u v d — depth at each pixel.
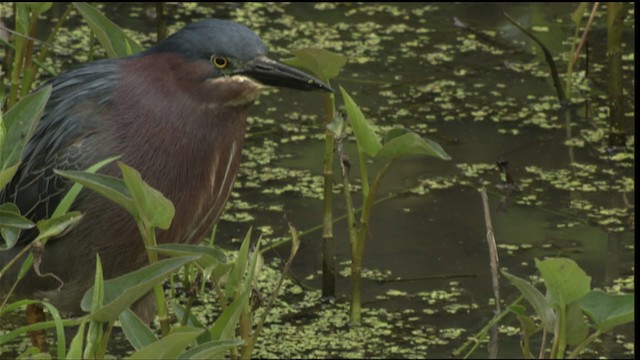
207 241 10.84
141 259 8.82
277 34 15.04
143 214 6.55
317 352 9.52
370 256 10.77
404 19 15.76
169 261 6.32
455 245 10.91
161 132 8.50
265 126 12.96
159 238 8.70
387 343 9.63
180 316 7.34
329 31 15.23
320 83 8.53
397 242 10.95
